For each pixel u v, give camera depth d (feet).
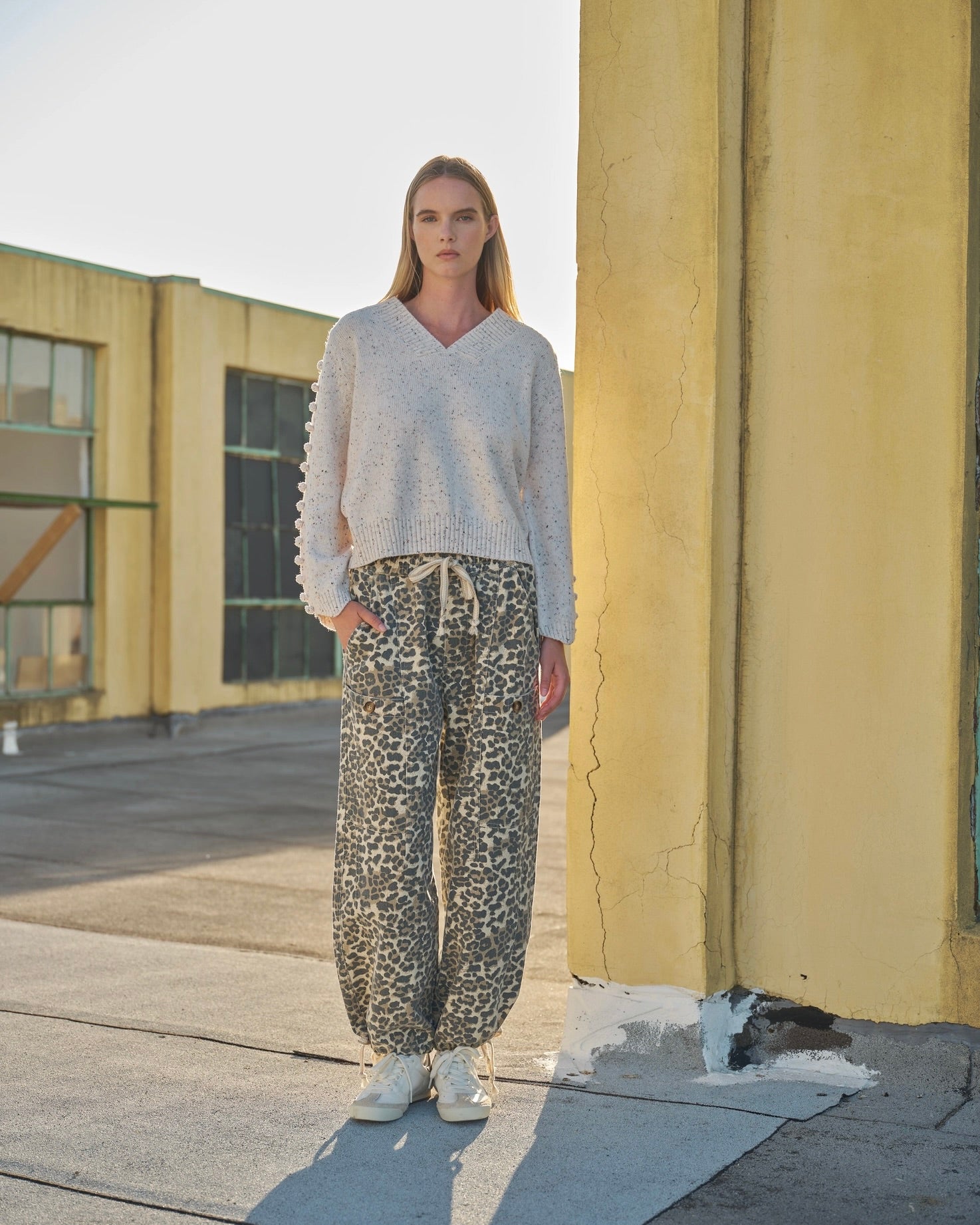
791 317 10.03
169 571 45.55
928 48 9.50
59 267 42.14
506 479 9.10
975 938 9.41
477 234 9.22
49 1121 8.90
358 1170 8.07
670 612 10.11
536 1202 7.63
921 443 9.59
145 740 44.06
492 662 9.04
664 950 10.11
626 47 10.28
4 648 41.93
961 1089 9.42
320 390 9.26
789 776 10.09
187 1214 7.48
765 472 10.16
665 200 10.11
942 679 9.53
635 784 10.24
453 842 9.17
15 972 13.43
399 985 9.05
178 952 14.47
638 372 10.23
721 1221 7.38
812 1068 9.96
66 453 43.57
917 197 9.56
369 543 9.00
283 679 51.31
